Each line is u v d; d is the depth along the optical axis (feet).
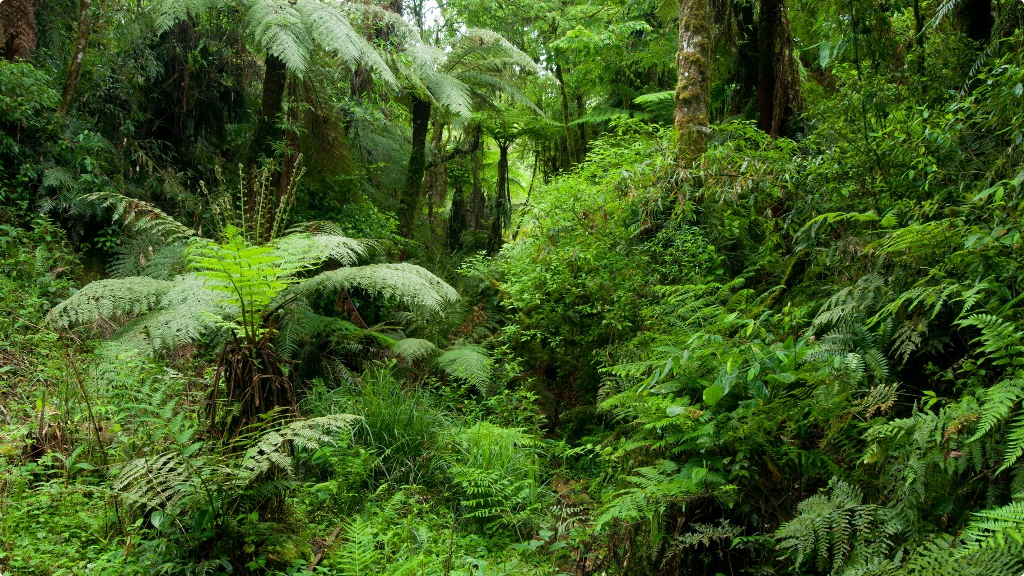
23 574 7.13
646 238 14.71
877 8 12.81
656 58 28.58
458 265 31.99
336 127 24.20
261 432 8.25
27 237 17.83
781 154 12.99
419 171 30.25
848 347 7.62
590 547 8.78
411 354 16.89
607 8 30.73
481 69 30.45
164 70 24.59
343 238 11.26
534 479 11.94
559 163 42.42
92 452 9.71
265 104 21.67
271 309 9.89
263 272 8.16
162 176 21.89
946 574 4.90
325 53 23.52
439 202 43.47
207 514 7.55
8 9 19.70
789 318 8.76
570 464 13.85
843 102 11.63
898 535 6.01
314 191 23.86
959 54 12.34
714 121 22.90
